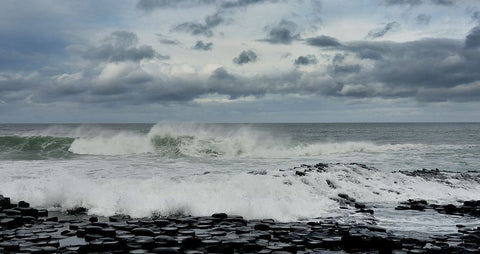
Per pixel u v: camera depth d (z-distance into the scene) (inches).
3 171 783.1
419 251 342.6
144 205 498.0
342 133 3469.5
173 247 343.6
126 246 346.3
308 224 459.5
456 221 498.3
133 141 1230.3
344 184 668.1
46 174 746.8
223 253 341.7
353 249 364.5
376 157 1208.8
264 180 621.6
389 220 499.8
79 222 445.7
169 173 791.1
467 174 841.5
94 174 764.0
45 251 332.5
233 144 1242.6
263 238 389.1
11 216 446.6
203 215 496.1
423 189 698.8
